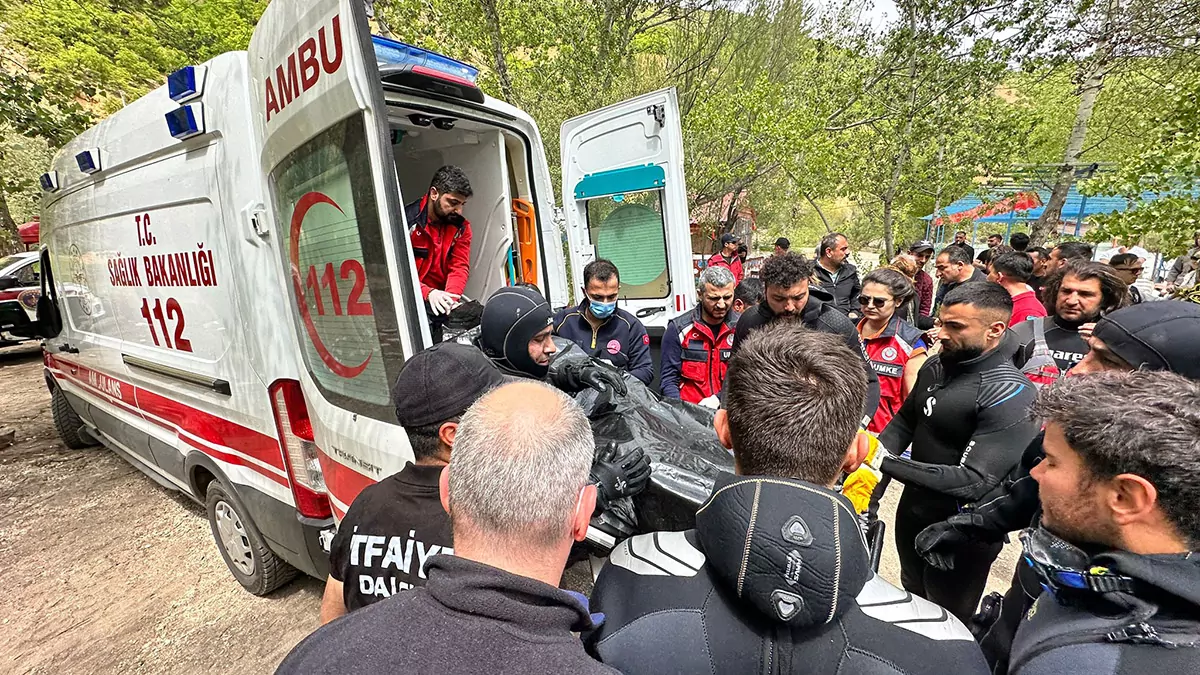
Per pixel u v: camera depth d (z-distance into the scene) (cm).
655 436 151
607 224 384
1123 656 72
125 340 313
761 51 1111
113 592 283
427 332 153
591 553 136
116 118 268
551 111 871
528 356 170
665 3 914
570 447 83
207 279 228
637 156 345
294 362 203
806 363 88
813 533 75
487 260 311
